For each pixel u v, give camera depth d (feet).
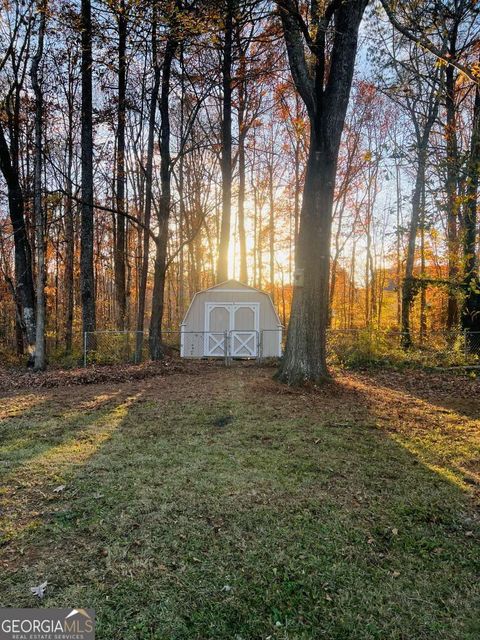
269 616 7.63
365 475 13.84
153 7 19.45
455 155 18.88
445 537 10.37
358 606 7.96
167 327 85.35
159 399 24.38
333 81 26.81
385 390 28.60
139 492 12.21
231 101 57.77
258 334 45.47
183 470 13.84
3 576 8.48
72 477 13.26
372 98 68.85
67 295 59.57
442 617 7.77
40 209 36.19
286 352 28.58
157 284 38.91
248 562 9.10
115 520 10.66
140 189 62.85
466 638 7.27
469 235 25.50
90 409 22.25
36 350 37.04
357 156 72.08
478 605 8.09
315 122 26.86
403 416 21.63
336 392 26.40
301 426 19.11
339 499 12.07
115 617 7.50
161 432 18.07
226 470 13.88
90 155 43.70
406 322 48.75
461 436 18.47
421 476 13.94
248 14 21.62
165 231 38.75
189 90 47.47
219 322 46.03
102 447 16.12
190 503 11.57
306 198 27.84
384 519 11.07
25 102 46.42
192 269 86.53
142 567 8.84
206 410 21.66
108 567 8.81
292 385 27.27
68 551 9.36
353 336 41.14
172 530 10.25
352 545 9.86
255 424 19.29
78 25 28.45
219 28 21.11
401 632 7.39
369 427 19.39
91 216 44.16
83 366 38.99
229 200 55.67
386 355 39.06
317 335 28.14
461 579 8.83
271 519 10.84
